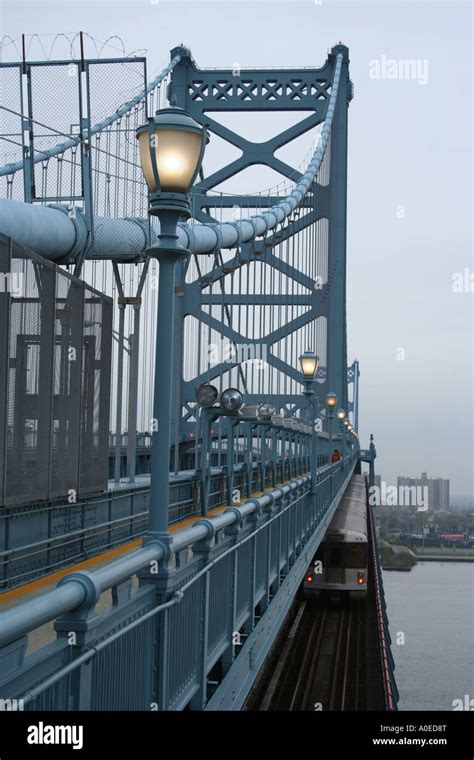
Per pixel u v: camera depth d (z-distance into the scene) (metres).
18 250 7.34
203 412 11.62
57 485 8.31
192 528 5.79
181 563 5.45
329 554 27.22
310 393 17.98
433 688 36.09
